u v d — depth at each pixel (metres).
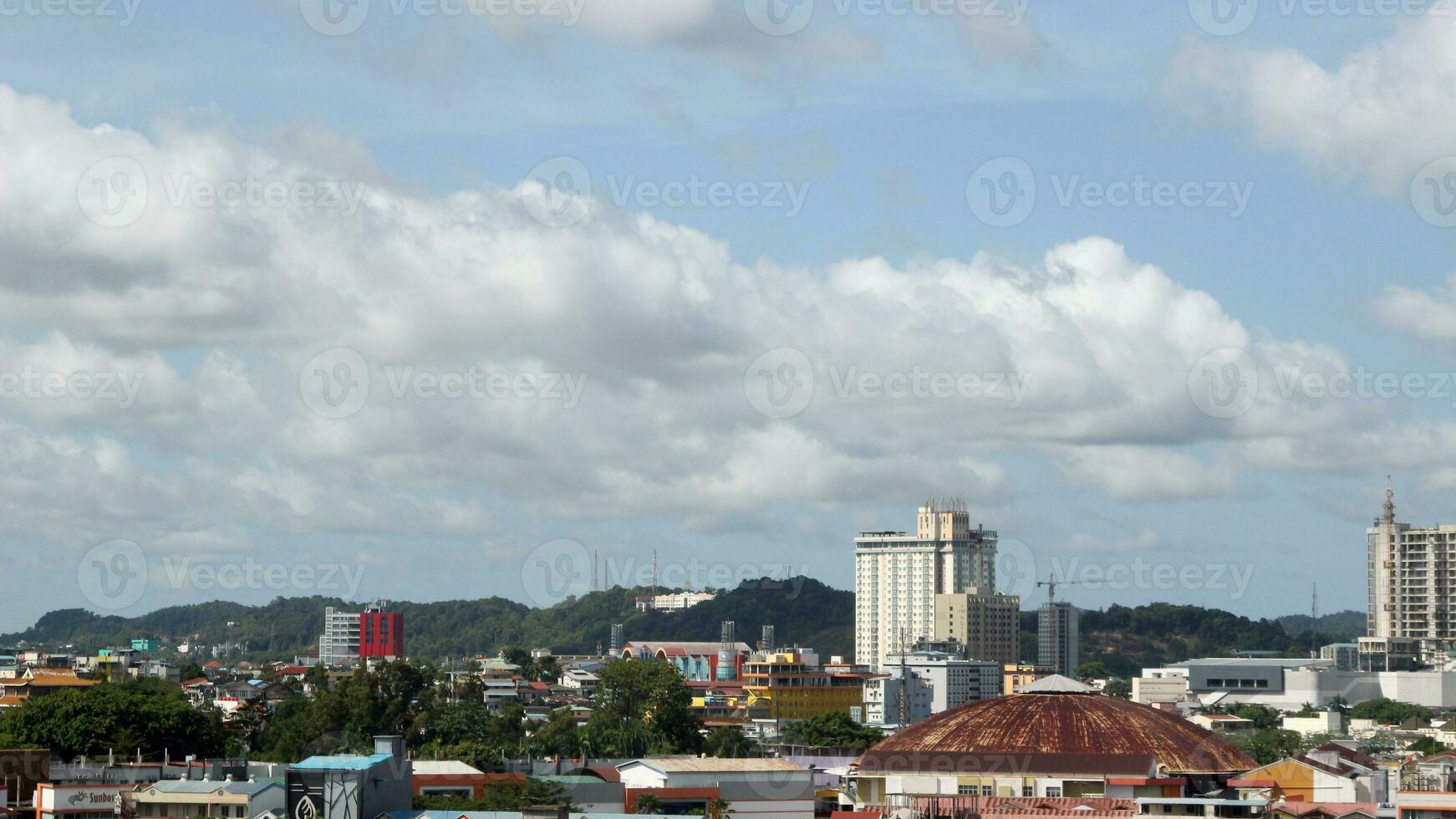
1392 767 199.50
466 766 180.75
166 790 158.25
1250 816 157.88
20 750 172.25
